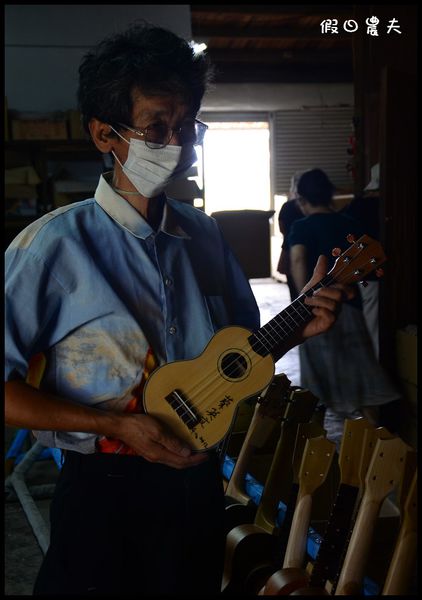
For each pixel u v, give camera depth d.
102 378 1.41
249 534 2.01
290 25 9.77
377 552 2.20
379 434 1.55
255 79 11.16
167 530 1.42
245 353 1.52
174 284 1.51
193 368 1.48
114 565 1.39
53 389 1.43
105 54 1.40
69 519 1.40
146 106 1.39
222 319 1.63
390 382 3.80
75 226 1.43
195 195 5.59
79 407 1.36
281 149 11.59
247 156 11.71
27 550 3.11
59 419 1.33
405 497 1.51
